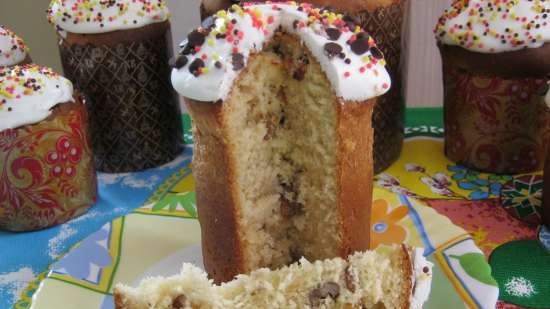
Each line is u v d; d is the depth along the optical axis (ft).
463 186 1.78
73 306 1.38
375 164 1.84
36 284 1.53
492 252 1.52
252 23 1.29
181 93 1.28
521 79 1.68
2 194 1.66
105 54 1.80
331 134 1.31
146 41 1.82
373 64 1.30
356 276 1.32
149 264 1.50
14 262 1.60
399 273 1.32
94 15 1.77
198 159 1.38
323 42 1.27
